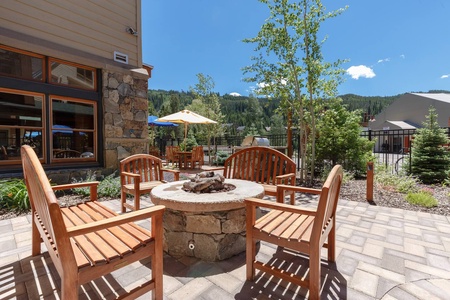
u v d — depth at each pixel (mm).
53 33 4379
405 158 6516
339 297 1577
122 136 5316
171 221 2256
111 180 4582
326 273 1862
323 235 1646
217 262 2084
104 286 1723
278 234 1650
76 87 4699
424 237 2506
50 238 1521
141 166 3779
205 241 2131
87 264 1260
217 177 2582
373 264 1989
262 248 2332
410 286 1686
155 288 1528
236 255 2225
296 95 5465
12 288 1678
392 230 2703
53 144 4488
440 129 5641
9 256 2123
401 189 4465
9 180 3787
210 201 2062
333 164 6145
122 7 5422
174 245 2248
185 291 1666
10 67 3988
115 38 5293
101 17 5055
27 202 3379
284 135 8242
